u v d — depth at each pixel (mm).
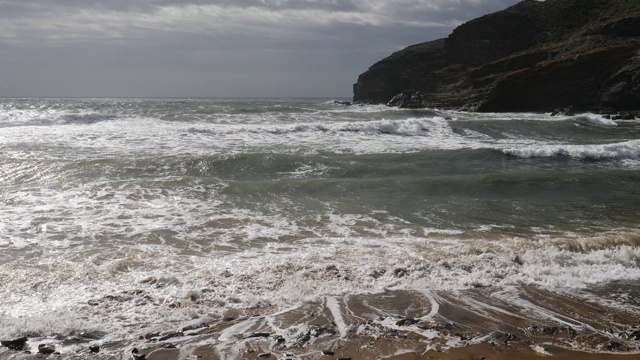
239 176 13688
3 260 7148
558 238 8500
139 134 19938
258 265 7047
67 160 14172
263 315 5582
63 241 8062
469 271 7039
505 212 10516
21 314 5453
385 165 15320
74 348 4789
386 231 8992
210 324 5344
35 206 9930
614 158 18297
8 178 12180
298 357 4656
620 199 11859
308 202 10930
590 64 42562
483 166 16031
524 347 4945
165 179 12125
